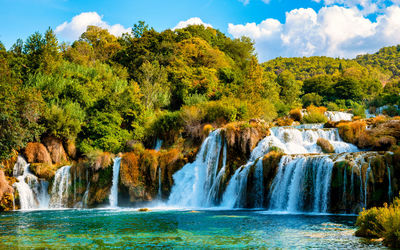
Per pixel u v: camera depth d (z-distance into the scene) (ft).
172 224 65.05
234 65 289.12
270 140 108.58
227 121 136.15
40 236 54.90
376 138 102.42
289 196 85.51
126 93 159.02
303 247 42.93
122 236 53.47
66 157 133.39
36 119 129.49
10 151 117.29
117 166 116.98
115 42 337.52
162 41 268.00
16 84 152.05
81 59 244.42
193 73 227.40
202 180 110.93
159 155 116.37
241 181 96.53
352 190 74.95
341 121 124.88
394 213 43.50
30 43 207.00
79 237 53.36
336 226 58.08
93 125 140.36
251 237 50.39
